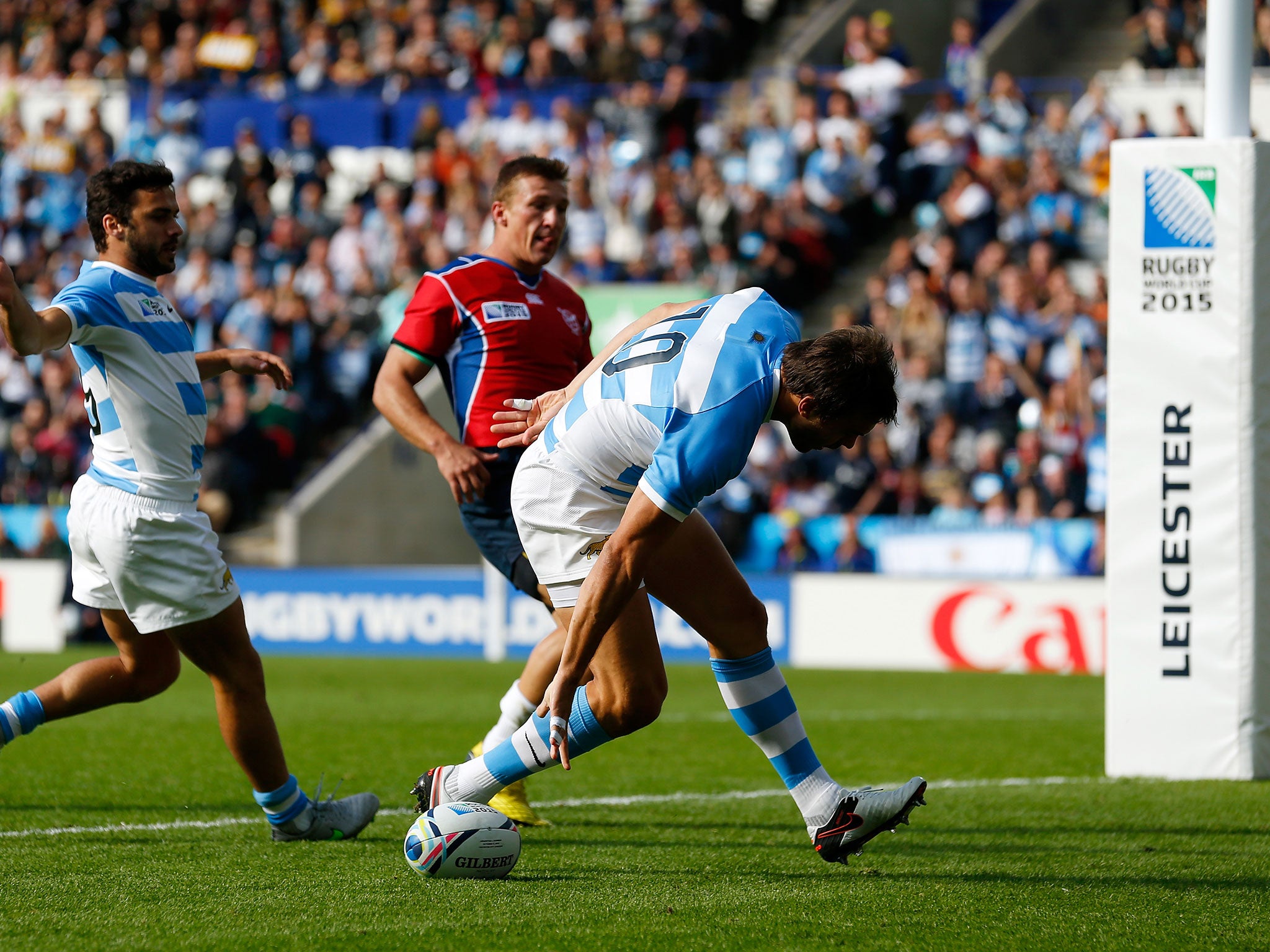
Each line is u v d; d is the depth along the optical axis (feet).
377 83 220.02
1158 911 43.27
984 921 41.83
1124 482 72.64
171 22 240.12
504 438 59.72
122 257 51.44
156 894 44.75
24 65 241.96
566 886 46.42
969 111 196.95
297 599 156.46
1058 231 185.78
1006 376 163.94
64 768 74.18
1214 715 71.51
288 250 198.90
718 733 92.17
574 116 204.33
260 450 181.16
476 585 151.53
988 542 152.46
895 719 100.42
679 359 43.88
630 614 47.75
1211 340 71.15
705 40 219.41
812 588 145.79
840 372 41.86
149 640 53.62
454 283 60.75
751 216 191.72
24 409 188.03
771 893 45.42
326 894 44.91
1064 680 130.11
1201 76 199.52
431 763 78.18
